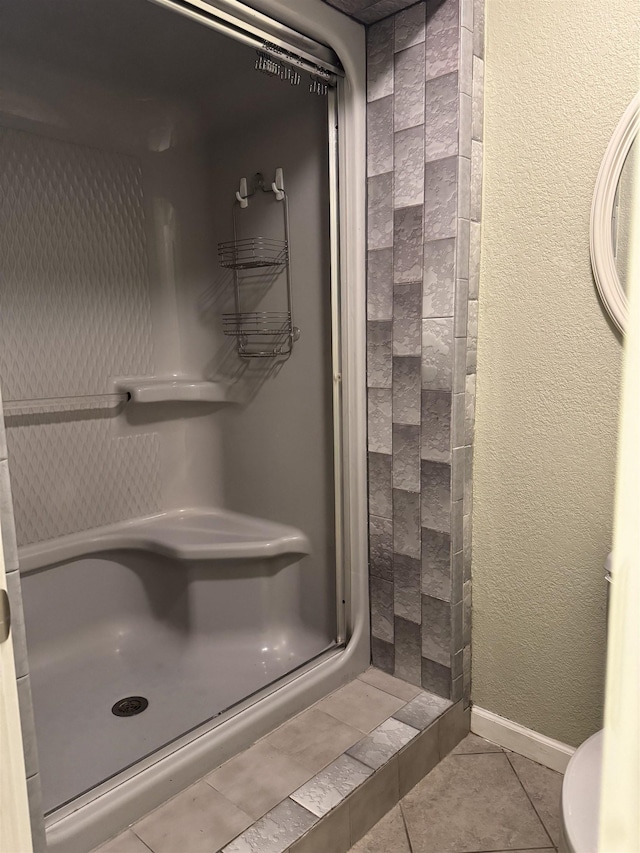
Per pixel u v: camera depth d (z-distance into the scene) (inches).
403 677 69.6
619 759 18.1
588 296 54.6
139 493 88.4
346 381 67.4
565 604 59.7
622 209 51.6
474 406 63.1
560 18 53.1
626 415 16.1
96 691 72.3
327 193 70.7
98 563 81.7
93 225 81.4
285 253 76.5
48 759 60.5
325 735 60.0
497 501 62.9
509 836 54.1
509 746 65.3
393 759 56.7
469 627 66.6
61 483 80.1
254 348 82.5
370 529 69.9
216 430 89.1
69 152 78.0
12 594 37.5
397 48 59.6
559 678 61.1
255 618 79.9
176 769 52.4
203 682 73.4
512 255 58.7
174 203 88.7
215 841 47.5
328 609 76.8
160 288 89.6
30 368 77.0
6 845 24.7
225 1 50.1
